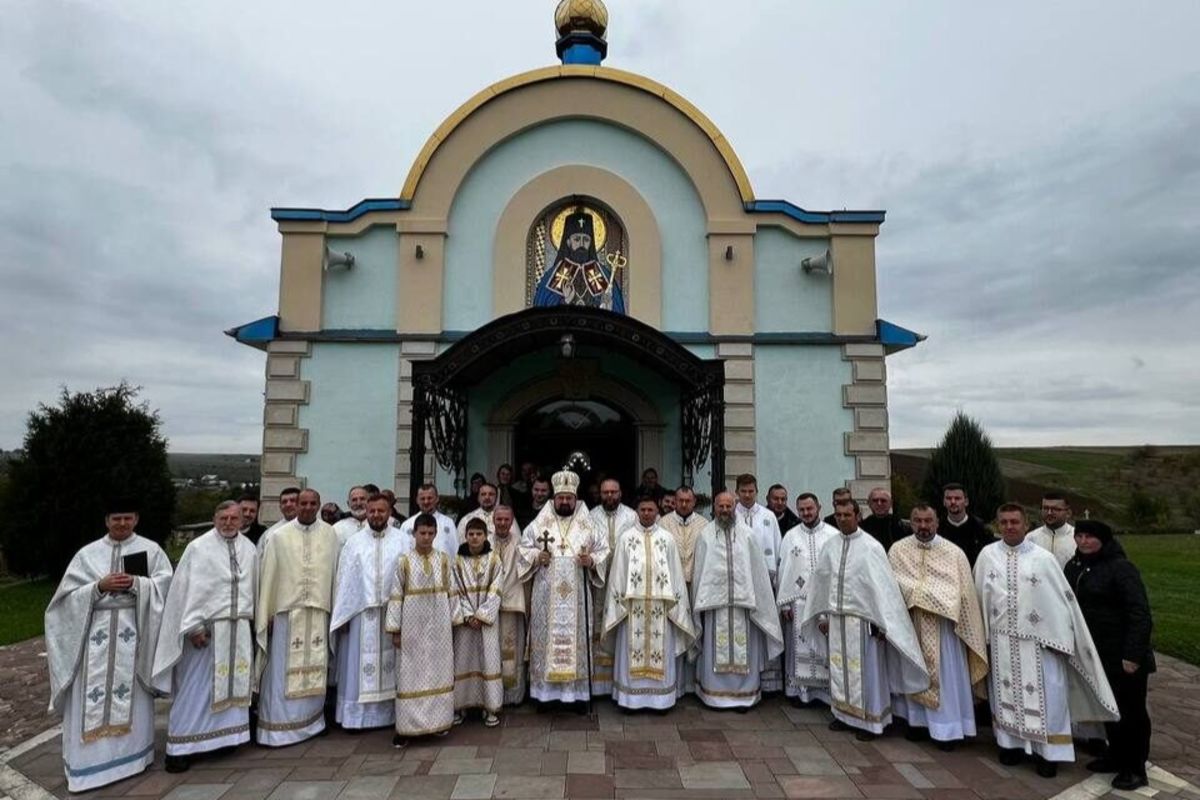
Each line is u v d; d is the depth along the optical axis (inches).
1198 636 416.2
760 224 462.3
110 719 212.1
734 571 276.7
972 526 275.3
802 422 447.5
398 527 293.3
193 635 224.5
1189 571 767.7
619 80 469.7
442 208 457.7
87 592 213.9
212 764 223.8
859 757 228.8
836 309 455.5
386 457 437.1
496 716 255.1
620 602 274.2
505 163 470.0
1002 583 231.8
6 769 225.0
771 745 238.1
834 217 460.4
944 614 236.4
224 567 233.1
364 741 241.8
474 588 257.4
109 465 648.4
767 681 297.6
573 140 472.1
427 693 238.1
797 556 287.9
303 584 246.8
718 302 454.3
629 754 228.5
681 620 271.7
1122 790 208.5
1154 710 288.5
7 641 428.1
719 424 366.9
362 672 247.6
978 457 850.8
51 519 628.7
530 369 450.9
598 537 283.7
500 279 454.6
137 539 230.8
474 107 466.0
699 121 467.2
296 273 449.1
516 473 452.1
